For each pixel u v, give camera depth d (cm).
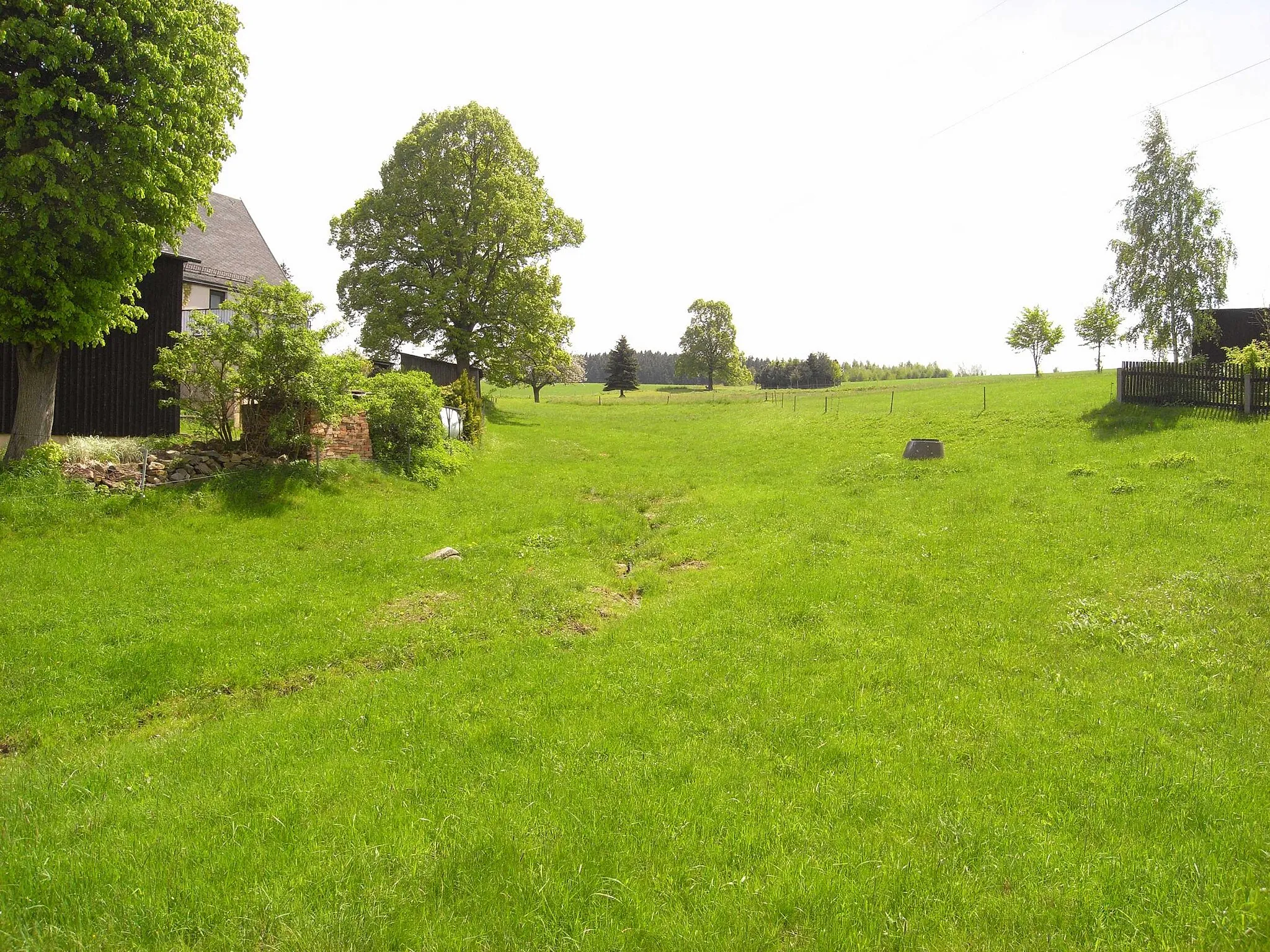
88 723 859
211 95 1642
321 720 842
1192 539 1298
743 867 550
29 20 1329
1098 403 2753
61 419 1861
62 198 1362
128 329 1692
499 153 4272
